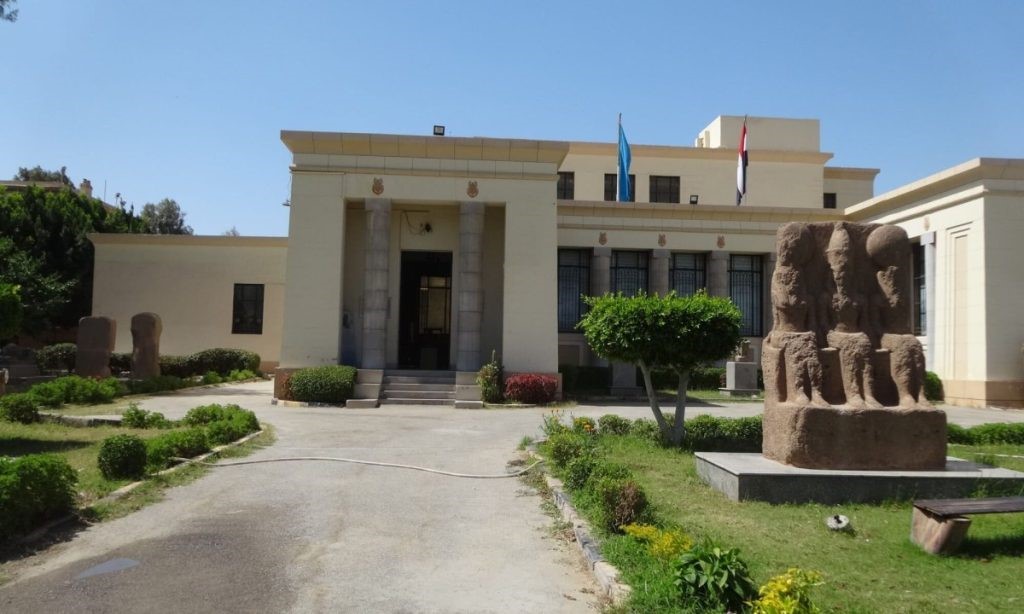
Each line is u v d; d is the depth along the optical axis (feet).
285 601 17.06
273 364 96.89
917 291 79.71
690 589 15.42
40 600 16.93
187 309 97.19
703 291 40.01
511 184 69.15
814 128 113.70
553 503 26.37
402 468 32.55
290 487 28.50
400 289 75.05
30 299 88.58
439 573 19.16
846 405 26.99
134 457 28.60
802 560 18.69
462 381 65.92
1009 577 17.62
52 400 53.67
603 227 88.79
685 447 36.17
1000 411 64.64
